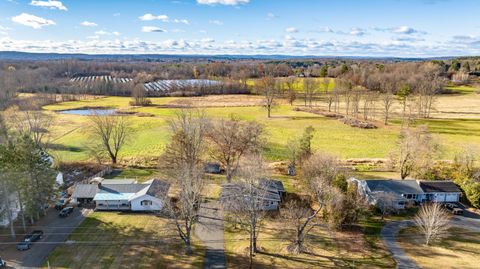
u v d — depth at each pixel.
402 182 56.88
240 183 49.66
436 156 72.88
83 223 47.53
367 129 101.31
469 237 45.31
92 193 53.59
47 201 50.00
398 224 48.62
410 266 38.69
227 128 67.00
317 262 39.34
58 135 91.75
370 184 55.81
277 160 73.38
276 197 52.00
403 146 63.78
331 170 53.78
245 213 43.00
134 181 58.16
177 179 49.19
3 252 40.16
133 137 90.06
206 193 56.94
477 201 53.34
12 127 82.06
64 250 40.84
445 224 47.75
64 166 68.69
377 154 78.62
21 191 45.19
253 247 40.94
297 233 42.28
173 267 37.97
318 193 45.12
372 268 38.31
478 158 72.19
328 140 89.50
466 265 38.91
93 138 86.75
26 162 45.88
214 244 42.81
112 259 39.22
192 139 62.88
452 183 57.53
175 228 43.44
